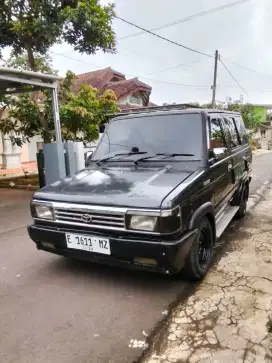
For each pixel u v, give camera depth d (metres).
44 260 3.81
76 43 8.45
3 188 9.66
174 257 2.54
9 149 13.79
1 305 2.83
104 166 3.66
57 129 7.74
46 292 3.04
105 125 4.32
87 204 2.78
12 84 7.61
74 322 2.53
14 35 8.35
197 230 2.88
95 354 2.16
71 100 9.51
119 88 18.64
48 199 3.01
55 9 7.58
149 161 3.46
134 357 2.12
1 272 3.53
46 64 9.63
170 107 4.04
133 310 2.68
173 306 2.72
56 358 2.13
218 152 3.44
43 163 8.11
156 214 2.51
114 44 8.70
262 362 2.01
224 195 4.05
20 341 2.32
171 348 2.19
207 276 3.23
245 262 3.53
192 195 2.85
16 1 7.57
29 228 3.15
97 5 8.18
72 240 2.90
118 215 2.64
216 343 2.21
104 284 3.14
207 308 2.65
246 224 4.98
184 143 3.48
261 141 32.34
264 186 8.51
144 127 3.78
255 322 2.42
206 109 3.85
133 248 2.61
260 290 2.90
